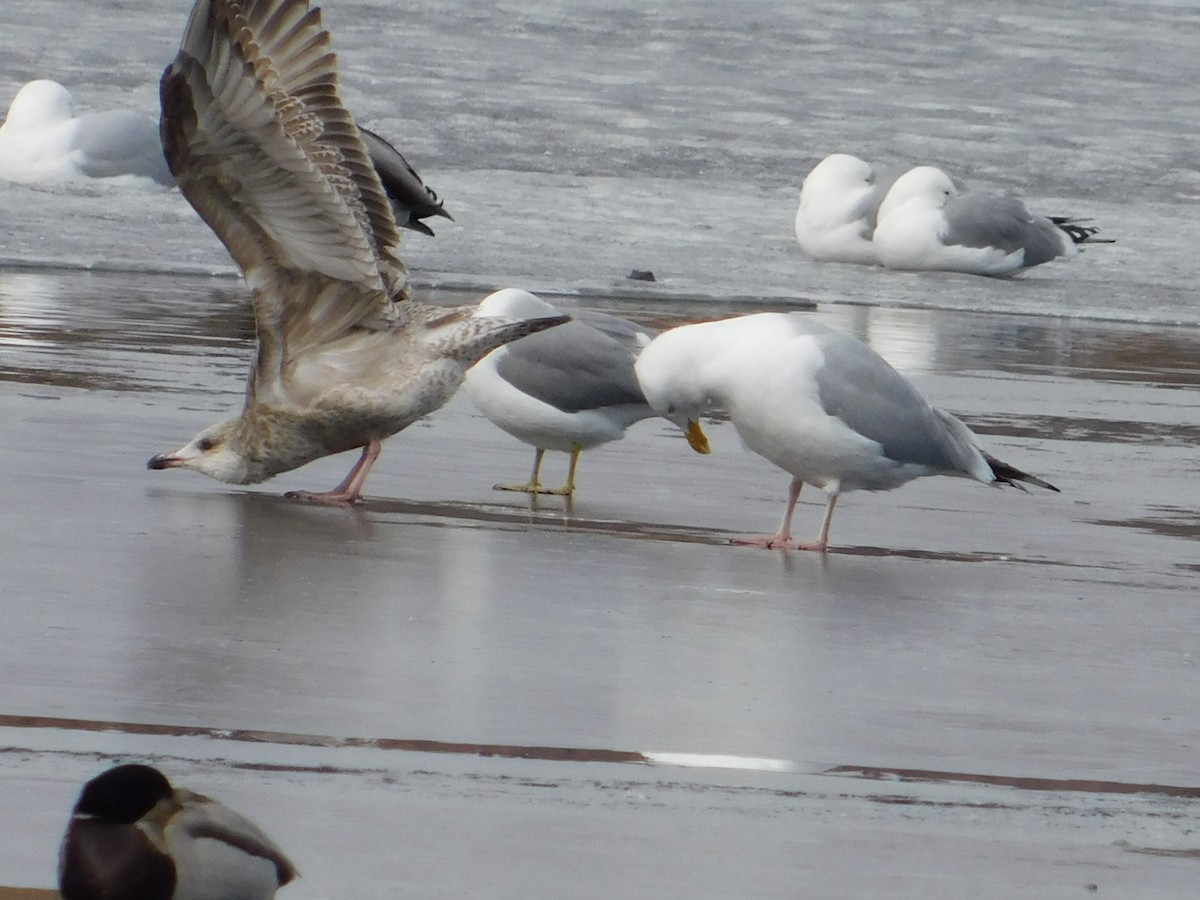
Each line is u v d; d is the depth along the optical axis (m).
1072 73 54.66
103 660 8.84
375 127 39.88
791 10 59.31
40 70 44.09
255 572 10.69
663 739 8.30
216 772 7.57
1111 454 16.70
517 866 6.89
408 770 7.74
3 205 29.75
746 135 43.28
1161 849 7.41
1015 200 31.92
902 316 26.30
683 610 10.51
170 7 51.66
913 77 52.34
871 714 8.82
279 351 12.66
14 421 14.73
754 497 14.31
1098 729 8.80
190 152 11.96
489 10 55.12
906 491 14.88
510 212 32.44
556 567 11.37
